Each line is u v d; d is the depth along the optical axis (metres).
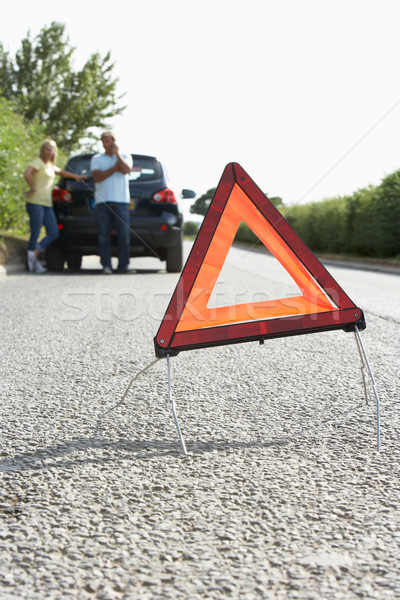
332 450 2.49
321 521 1.87
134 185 10.28
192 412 3.02
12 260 11.60
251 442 2.59
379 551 1.70
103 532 1.81
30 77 29.81
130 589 1.53
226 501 2.01
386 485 2.14
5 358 4.18
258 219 2.69
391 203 19.83
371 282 11.00
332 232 26.70
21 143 14.19
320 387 3.48
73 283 8.85
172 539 1.77
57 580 1.56
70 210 10.48
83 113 30.27
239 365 4.07
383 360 4.15
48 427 2.78
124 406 3.12
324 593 1.50
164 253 11.03
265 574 1.59
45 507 1.97
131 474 2.24
